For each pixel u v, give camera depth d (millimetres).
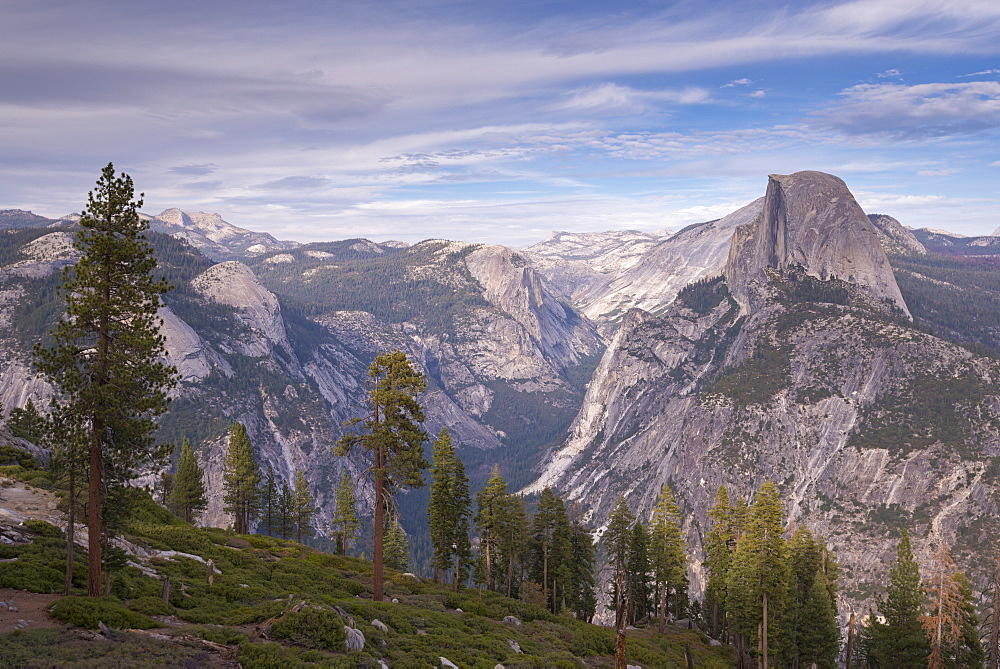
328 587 51125
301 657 28828
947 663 68562
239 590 41500
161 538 52812
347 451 47781
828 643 70625
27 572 32938
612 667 55469
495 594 77812
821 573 73688
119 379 32375
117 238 33500
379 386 47031
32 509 45750
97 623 27719
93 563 32375
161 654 25641
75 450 32500
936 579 65438
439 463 78438
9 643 23594
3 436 61812
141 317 33375
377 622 39625
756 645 75062
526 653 47281
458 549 79062
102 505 34438
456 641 42000
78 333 32781
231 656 27578
